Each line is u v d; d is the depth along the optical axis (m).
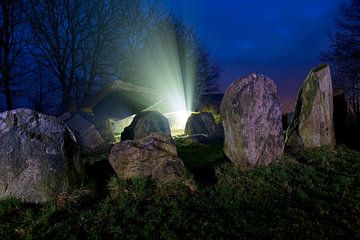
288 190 6.27
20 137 5.54
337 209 5.29
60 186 5.46
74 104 25.23
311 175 7.14
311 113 9.84
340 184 6.52
